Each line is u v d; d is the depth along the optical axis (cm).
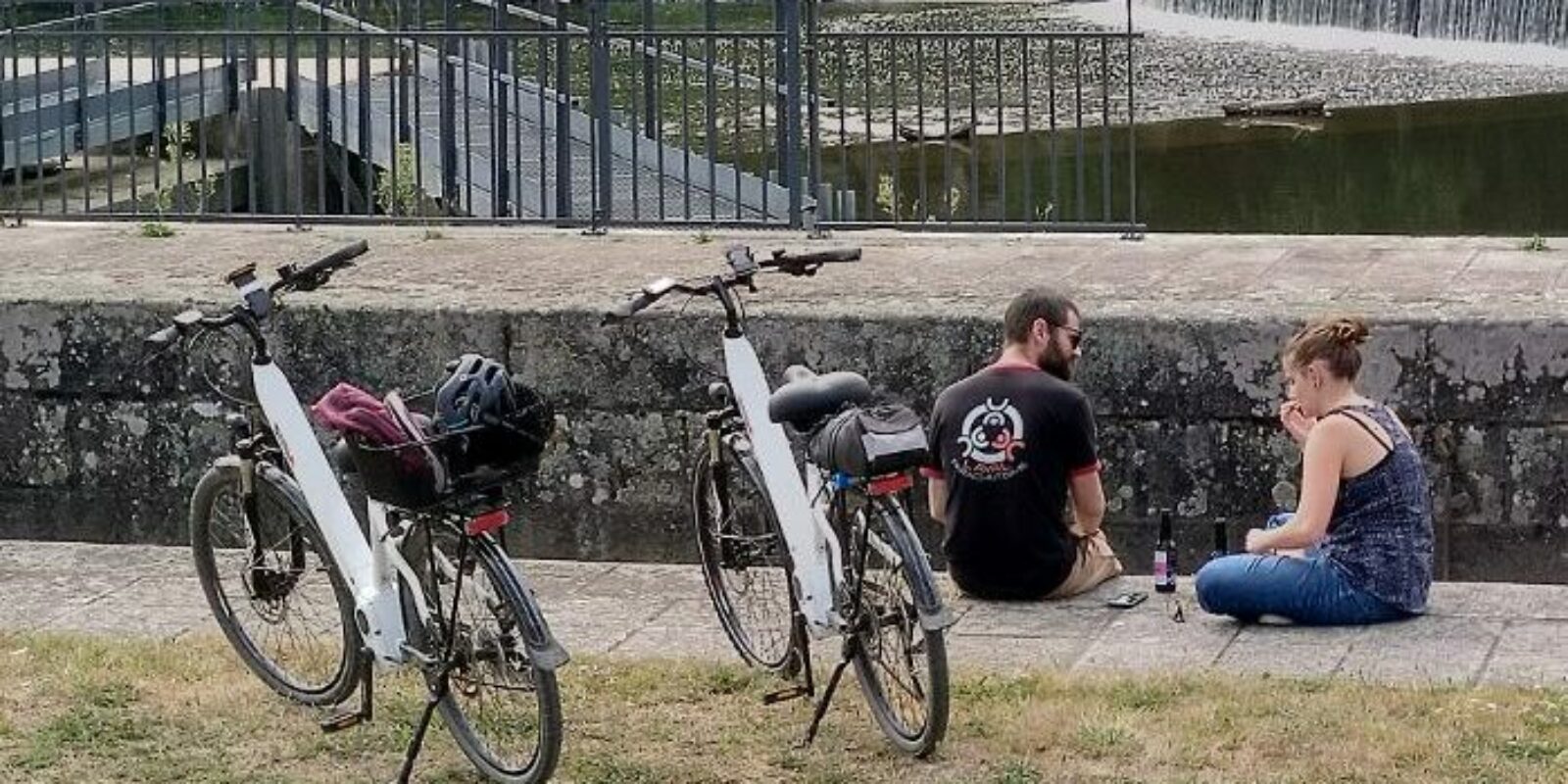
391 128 1662
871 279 1227
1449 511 1096
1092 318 1119
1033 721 806
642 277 1249
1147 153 2692
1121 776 757
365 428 758
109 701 858
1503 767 748
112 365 1203
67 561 1069
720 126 2108
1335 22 3838
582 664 888
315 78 2147
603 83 1408
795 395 791
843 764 784
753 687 861
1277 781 745
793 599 833
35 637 933
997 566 973
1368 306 1120
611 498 1172
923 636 762
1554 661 867
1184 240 1331
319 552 833
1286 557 930
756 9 2752
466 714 795
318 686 859
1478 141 2773
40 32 1494
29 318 1205
